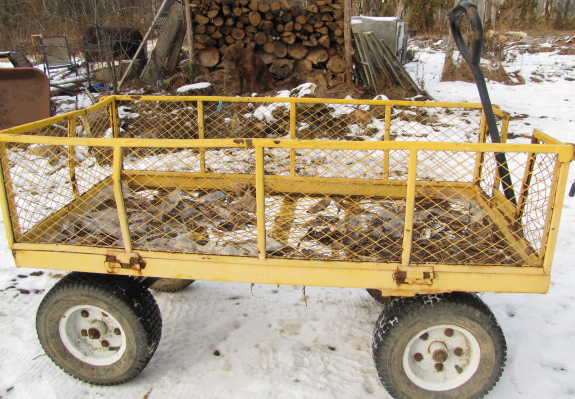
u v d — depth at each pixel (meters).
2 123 7.41
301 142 2.26
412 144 2.22
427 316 2.46
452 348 2.62
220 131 7.13
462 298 2.52
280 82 9.66
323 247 2.68
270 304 3.68
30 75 7.49
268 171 5.60
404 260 2.40
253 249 2.65
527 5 21.27
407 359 2.57
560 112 9.20
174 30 10.20
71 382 2.89
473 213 3.25
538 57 15.06
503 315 3.54
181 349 3.17
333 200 3.27
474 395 2.59
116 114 3.81
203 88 8.73
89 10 10.16
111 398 2.76
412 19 21.83
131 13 13.94
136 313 2.66
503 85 11.68
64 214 3.08
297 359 3.06
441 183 3.48
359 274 2.44
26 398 2.75
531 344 3.21
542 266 2.36
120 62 10.05
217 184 3.71
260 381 2.87
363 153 6.25
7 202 2.55
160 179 3.73
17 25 13.36
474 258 2.62
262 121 7.23
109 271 2.58
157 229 2.94
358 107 7.96
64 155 4.57
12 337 3.29
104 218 3.15
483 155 3.41
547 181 5.26
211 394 2.77
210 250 2.64
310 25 9.66
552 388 2.81
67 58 10.82
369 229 3.01
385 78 9.92
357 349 3.17
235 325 3.42
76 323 2.84
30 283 4.01
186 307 3.64
